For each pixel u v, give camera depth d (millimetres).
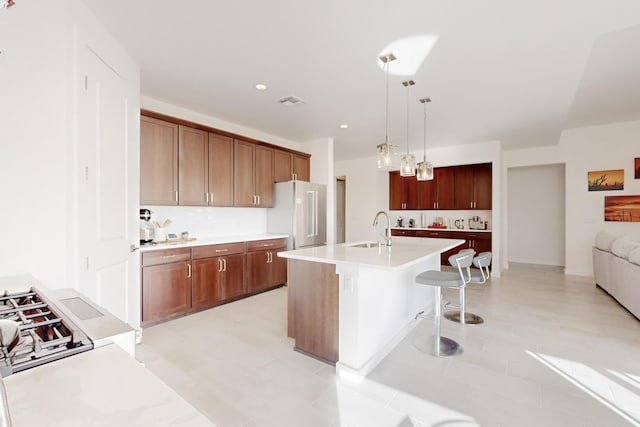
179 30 2197
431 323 3205
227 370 2223
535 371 2219
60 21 1619
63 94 1624
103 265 2004
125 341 760
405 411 1775
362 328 2191
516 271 6078
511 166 6281
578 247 5613
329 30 2217
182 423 455
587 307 3729
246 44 2404
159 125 3348
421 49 2471
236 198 4215
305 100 3559
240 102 3633
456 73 2889
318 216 5066
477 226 6414
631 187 5180
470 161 5793
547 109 3857
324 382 2074
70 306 958
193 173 3680
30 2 1518
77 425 445
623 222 5230
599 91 3838
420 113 4012
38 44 1543
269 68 2797
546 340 2756
